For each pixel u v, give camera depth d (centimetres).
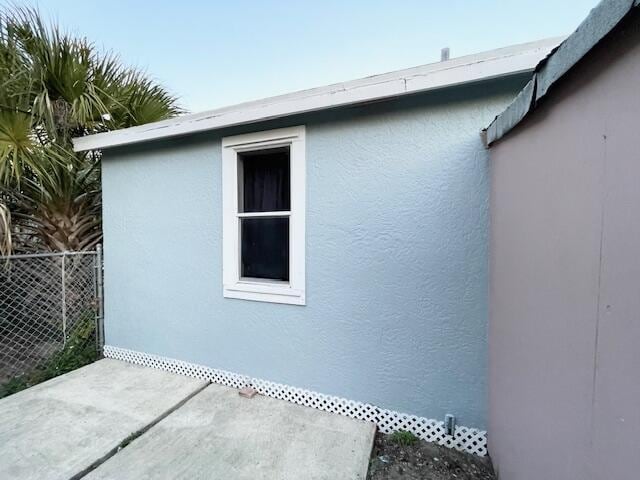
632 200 75
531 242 138
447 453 215
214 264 309
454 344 222
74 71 373
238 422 240
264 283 287
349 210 248
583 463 96
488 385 211
